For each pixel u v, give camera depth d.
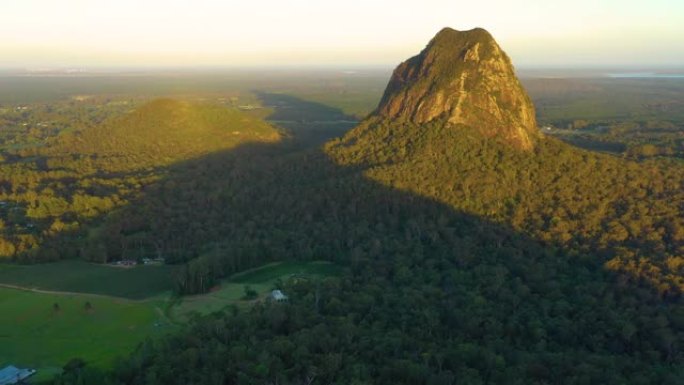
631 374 80.44
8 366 86.06
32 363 87.88
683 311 98.56
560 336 93.25
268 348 85.19
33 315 105.12
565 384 76.88
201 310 107.31
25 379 83.31
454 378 78.19
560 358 83.38
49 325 101.19
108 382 80.19
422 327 93.81
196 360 83.25
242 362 81.56
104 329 99.81
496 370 79.94
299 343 86.31
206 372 80.06
